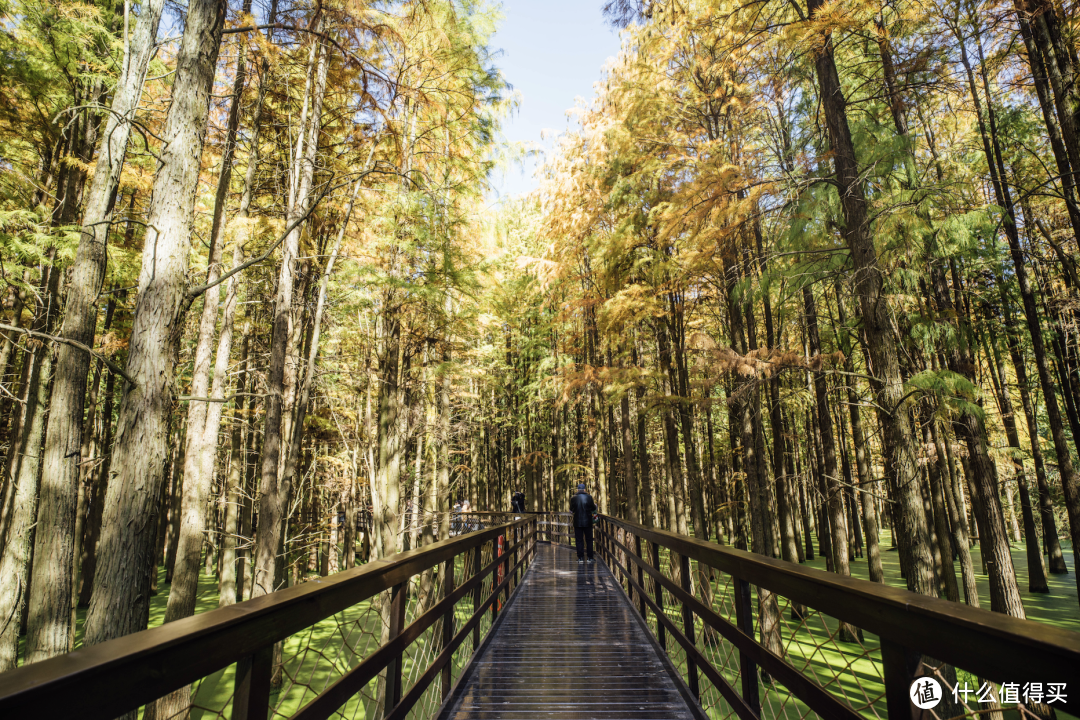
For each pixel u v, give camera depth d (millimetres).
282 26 6293
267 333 15695
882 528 38031
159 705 5789
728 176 9273
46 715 898
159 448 4688
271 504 8406
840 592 1675
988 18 9062
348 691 1990
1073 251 11875
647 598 5258
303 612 1771
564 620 6484
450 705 3732
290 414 13680
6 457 12000
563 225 15000
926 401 10242
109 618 4250
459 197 13219
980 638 1166
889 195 7961
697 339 10203
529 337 23266
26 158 10602
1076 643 958
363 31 8117
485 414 23484
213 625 1275
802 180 8359
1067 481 9984
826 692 1713
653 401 12633
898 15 8477
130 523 4434
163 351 4754
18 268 8516
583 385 13930
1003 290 12430
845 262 8352
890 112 10227
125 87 6363
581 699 3887
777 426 14008
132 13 9453
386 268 11648
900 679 1419
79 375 6801
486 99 12609
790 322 15281
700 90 12078
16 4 8289
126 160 9414
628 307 12258
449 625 3840
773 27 8250
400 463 13016
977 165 12406
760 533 11031
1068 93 7430
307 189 9539
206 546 20078
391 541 11602
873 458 21672
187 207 5004
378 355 14062
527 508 28359
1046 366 10211
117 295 11367
